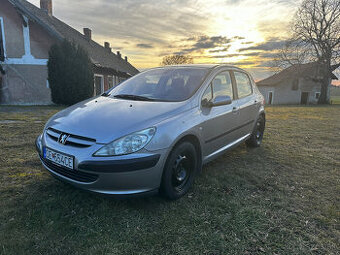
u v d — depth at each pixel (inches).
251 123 162.4
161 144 83.4
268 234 76.9
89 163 76.4
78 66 480.7
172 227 78.9
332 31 1047.0
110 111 96.1
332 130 267.0
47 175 114.4
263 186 112.1
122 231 76.2
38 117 292.4
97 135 80.6
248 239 74.3
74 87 481.4
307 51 1114.1
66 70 471.5
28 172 117.3
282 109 615.8
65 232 74.4
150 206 91.0
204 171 127.9
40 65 514.6
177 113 96.3
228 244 71.7
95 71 657.6
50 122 100.7
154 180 83.2
